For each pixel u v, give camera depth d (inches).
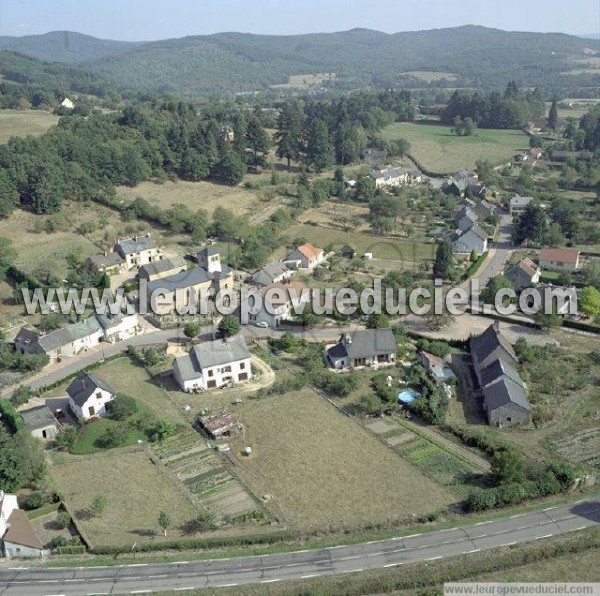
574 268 6392.7
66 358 4872.0
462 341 4909.0
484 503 3134.8
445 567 2753.4
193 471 3563.0
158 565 2874.0
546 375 4382.4
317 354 4756.4
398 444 3754.9
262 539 2994.6
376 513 3176.7
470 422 3961.6
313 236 7706.7
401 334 4958.2
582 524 3021.7
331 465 3577.8
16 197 7618.1
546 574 2721.5
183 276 5861.2
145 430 3927.2
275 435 3873.0
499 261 6796.3
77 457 3698.3
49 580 2802.7
